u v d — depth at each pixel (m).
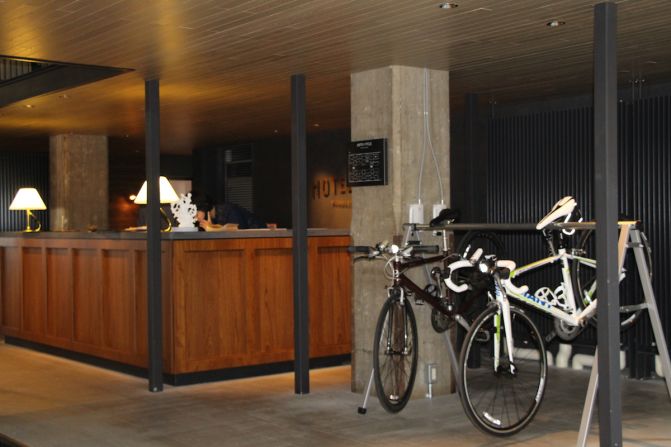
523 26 4.75
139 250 7.02
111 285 7.42
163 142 12.31
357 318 6.20
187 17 4.53
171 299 6.60
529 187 7.62
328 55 5.55
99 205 11.12
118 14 4.46
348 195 10.88
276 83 6.73
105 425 5.31
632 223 4.67
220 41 5.11
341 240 7.55
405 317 5.30
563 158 7.38
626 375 6.86
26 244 8.66
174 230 7.02
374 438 4.86
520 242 7.66
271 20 4.60
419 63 5.86
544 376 4.98
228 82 6.65
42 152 13.93
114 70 6.10
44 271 8.34
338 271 7.56
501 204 7.83
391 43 5.18
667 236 6.63
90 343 7.71
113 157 14.83
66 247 7.97
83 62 5.80
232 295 6.90
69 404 5.96
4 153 13.85
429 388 6.00
